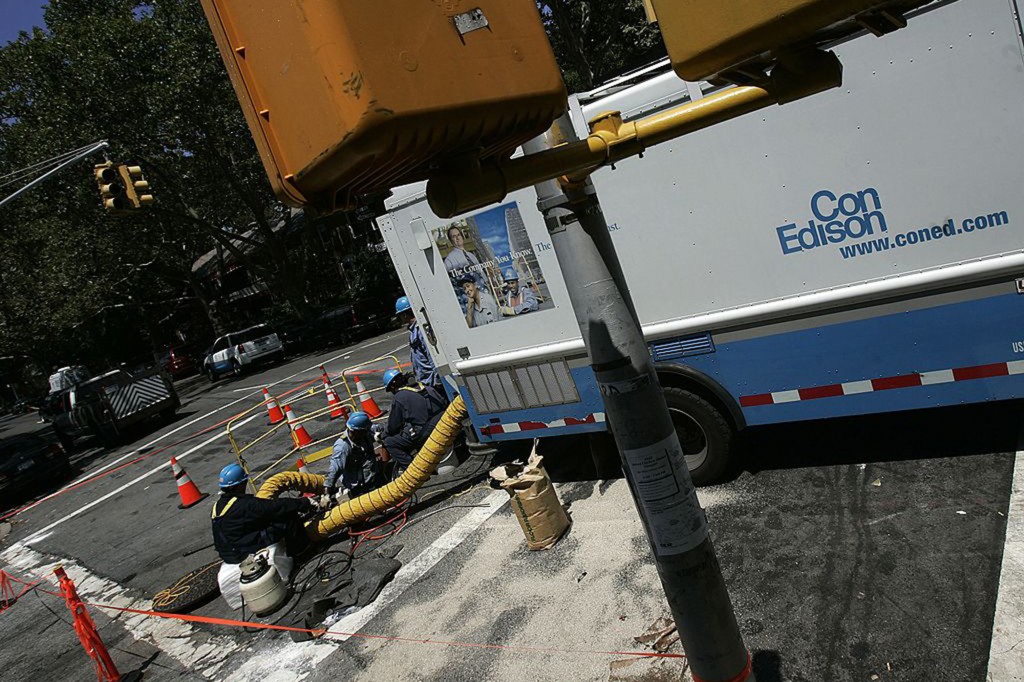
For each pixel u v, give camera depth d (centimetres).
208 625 609
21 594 890
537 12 170
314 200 158
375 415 1178
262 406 1803
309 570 624
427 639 468
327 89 135
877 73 389
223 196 3133
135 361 4741
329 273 3694
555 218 230
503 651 427
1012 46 354
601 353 233
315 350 2966
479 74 150
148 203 1290
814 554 416
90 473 1672
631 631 402
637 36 2478
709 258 471
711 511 499
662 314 499
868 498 450
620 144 204
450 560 564
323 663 484
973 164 377
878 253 416
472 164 172
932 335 412
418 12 142
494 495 662
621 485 585
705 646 247
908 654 326
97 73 2438
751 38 150
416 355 885
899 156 395
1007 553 362
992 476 427
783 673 341
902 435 506
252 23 152
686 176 462
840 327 439
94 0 2870
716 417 505
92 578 862
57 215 3058
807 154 420
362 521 672
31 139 2708
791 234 439
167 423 2127
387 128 132
